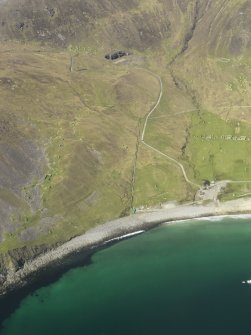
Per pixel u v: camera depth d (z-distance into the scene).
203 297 143.12
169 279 150.75
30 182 179.12
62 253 161.25
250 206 178.12
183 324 133.75
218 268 154.25
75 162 188.50
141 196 183.12
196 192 184.75
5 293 147.38
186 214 176.12
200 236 167.88
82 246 164.12
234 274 151.75
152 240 167.00
